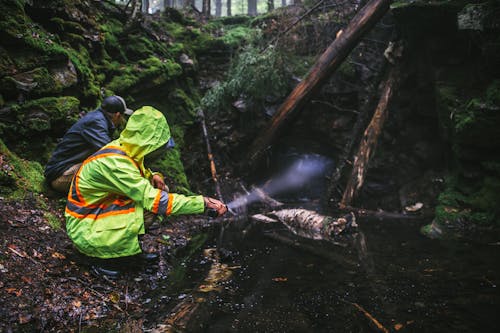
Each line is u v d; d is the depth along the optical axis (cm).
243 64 654
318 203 655
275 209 604
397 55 612
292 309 262
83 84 455
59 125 402
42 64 402
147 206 264
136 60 602
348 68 721
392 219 536
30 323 219
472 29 458
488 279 308
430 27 554
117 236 270
